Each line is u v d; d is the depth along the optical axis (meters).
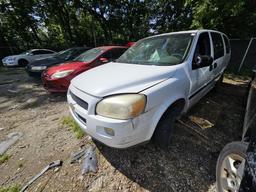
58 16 18.25
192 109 3.75
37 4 16.50
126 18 18.39
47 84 4.84
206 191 1.88
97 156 2.43
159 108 2.02
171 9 15.11
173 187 1.94
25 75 8.59
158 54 2.83
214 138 2.75
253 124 1.57
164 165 2.23
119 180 2.05
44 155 2.56
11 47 17.78
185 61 2.53
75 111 2.26
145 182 2.01
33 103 4.67
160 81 2.11
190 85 2.56
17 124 3.57
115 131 1.78
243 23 8.26
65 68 4.70
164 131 2.27
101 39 21.95
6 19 17.42
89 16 20.05
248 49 7.68
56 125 3.40
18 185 2.08
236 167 1.64
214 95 4.62
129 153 2.44
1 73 9.53
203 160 2.30
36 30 19.81
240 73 7.51
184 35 2.97
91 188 1.98
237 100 4.28
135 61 2.91
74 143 2.77
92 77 2.36
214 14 7.12
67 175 2.17
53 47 20.25
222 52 4.11
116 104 1.80
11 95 5.43
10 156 2.60
